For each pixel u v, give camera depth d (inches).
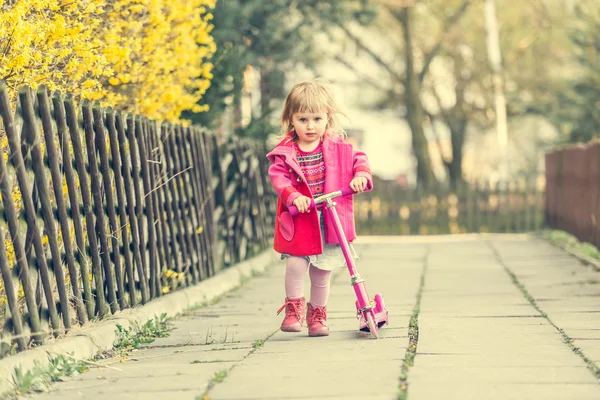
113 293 299.7
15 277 230.7
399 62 1534.2
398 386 202.2
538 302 352.8
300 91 275.9
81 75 312.5
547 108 1222.3
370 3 914.7
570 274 453.7
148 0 357.7
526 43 1539.1
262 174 620.7
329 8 875.4
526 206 938.1
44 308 246.8
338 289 416.2
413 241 750.5
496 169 1695.4
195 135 426.9
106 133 311.6
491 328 285.9
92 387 215.0
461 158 1640.0
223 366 234.2
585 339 262.7
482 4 1526.8
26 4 265.7
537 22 1505.9
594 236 576.1
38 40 274.1
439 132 1785.2
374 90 1533.0
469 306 344.5
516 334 273.6
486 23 1378.0
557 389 197.6
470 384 203.0
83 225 291.0
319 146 280.5
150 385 213.6
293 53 848.9
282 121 283.7
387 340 266.4
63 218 262.5
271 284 462.9
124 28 370.0
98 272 287.4
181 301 358.6
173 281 368.8
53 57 303.6
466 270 490.6
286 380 212.4
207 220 440.8
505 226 943.7
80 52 302.8
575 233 653.9
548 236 731.4
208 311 362.6
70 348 244.1
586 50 991.6
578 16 984.3
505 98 1341.0
